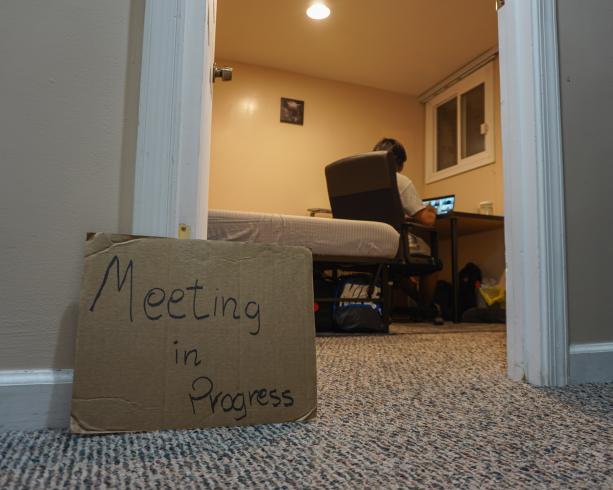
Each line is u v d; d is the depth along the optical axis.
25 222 0.76
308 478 0.56
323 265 2.46
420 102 4.40
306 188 4.02
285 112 4.02
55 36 0.79
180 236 0.85
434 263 2.61
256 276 0.82
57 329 0.76
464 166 3.90
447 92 4.16
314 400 0.81
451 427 0.77
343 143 4.16
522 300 1.15
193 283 0.78
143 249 0.76
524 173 1.17
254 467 0.59
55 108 0.78
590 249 1.21
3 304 0.74
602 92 1.28
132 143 0.82
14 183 0.75
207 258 0.79
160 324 0.75
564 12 1.24
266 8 3.19
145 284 0.75
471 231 3.61
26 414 0.73
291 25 3.38
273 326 0.81
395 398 0.96
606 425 0.79
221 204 3.78
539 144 1.14
